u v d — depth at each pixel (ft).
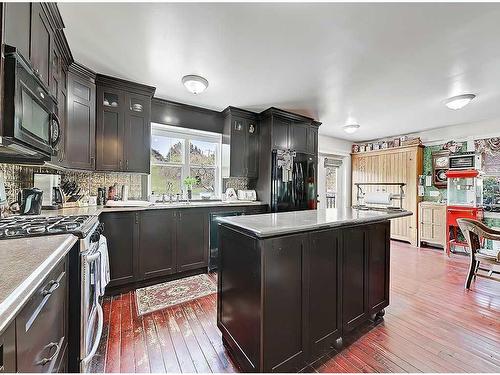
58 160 6.62
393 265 11.81
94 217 6.09
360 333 6.25
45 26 5.16
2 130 3.47
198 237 10.18
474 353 5.46
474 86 9.30
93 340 5.42
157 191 11.68
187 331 6.21
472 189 13.50
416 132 17.06
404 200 16.63
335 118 13.94
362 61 7.48
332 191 19.63
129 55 7.23
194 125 12.16
